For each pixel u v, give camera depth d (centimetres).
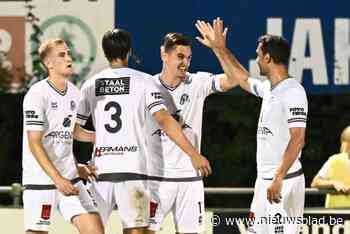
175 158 1755
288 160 1622
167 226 1992
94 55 2209
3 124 2639
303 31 2216
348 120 2836
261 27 2214
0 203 2577
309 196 2636
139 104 1672
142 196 1677
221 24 1769
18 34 2228
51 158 1694
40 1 2217
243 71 1753
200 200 1772
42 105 1681
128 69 1691
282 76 1681
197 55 2205
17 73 2238
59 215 2027
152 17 2208
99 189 1691
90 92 1706
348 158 2008
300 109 1642
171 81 1750
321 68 2230
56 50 1695
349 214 1950
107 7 2208
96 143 1702
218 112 2814
